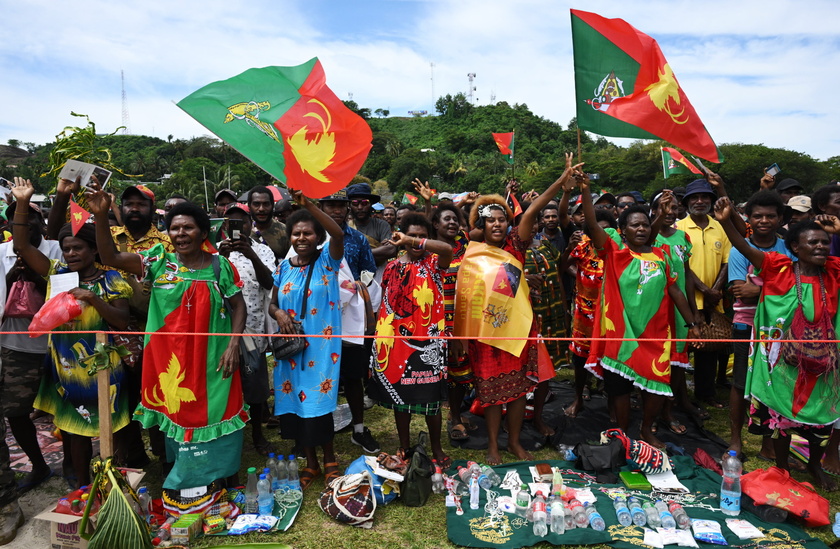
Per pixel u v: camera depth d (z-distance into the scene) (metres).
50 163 3.92
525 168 90.94
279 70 3.60
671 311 4.61
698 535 3.34
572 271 6.52
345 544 3.37
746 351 4.38
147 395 3.56
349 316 4.39
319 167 3.49
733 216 4.68
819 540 3.35
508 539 3.36
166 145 115.75
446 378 4.20
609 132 4.05
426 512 3.74
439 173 102.94
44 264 3.91
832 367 3.84
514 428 4.56
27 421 4.09
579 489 3.92
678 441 4.84
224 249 4.33
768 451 4.52
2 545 3.37
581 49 4.02
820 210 4.96
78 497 3.37
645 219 4.39
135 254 3.68
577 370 5.51
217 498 3.65
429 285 4.05
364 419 5.56
